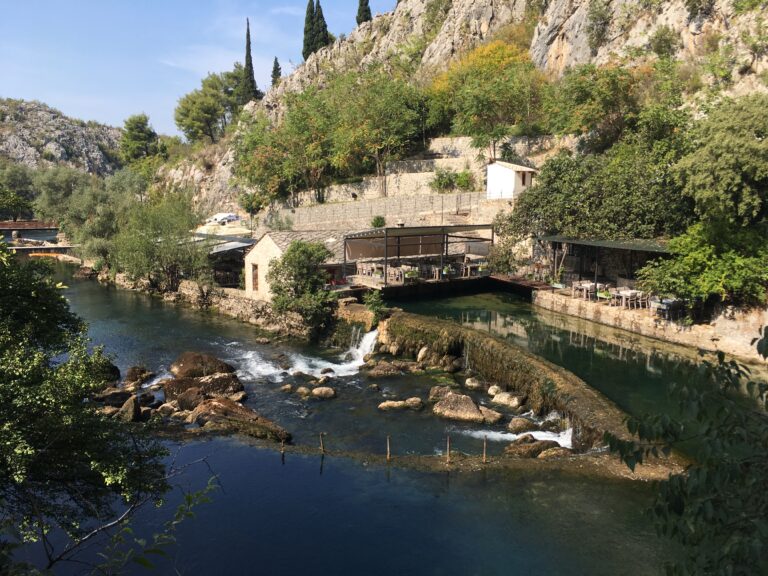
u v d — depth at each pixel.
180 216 54.00
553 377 23.25
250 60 144.88
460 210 60.84
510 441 20.91
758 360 26.72
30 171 124.25
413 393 26.36
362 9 138.88
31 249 85.19
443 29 107.75
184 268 51.56
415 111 80.12
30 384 10.88
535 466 17.73
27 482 10.66
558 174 44.47
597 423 19.47
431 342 30.55
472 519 15.12
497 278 46.44
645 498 15.56
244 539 14.46
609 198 39.16
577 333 33.66
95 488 12.56
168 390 26.62
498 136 65.50
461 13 104.75
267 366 31.19
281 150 86.25
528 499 15.92
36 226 109.81
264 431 21.41
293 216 75.94
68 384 11.39
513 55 84.06
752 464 5.45
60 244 90.06
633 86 53.97
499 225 47.50
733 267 27.73
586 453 18.58
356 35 134.25
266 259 40.62
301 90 126.19
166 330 39.38
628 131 50.19
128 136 143.12
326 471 18.14
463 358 29.41
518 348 26.95
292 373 29.86
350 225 69.19
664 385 24.91
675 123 46.25
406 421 23.12
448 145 77.75
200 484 17.28
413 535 14.48
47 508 11.79
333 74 113.94
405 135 78.12
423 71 99.38
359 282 42.09
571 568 12.95
